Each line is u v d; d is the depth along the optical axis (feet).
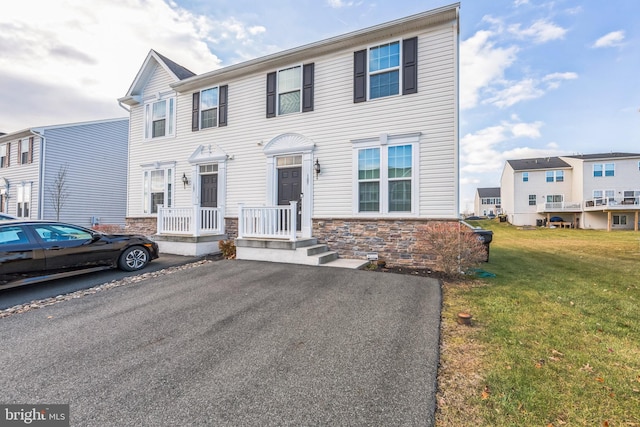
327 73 28.86
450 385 8.46
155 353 10.21
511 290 18.20
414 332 11.75
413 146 25.25
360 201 27.25
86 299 15.88
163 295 16.40
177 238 29.99
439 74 24.66
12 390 8.20
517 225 102.94
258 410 7.32
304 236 28.04
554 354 10.21
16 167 53.88
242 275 20.30
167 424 6.87
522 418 7.14
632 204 81.00
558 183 101.91
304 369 9.17
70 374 8.96
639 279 21.61
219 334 11.66
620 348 10.70
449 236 21.65
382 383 8.45
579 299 16.46
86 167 54.75
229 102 34.01
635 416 7.23
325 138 28.71
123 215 60.39
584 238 60.03
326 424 6.85
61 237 19.45
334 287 17.61
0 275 16.72
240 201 32.96
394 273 22.06
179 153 37.11
